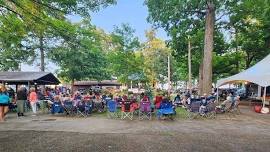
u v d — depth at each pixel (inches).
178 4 967.6
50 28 348.2
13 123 553.9
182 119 622.5
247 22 1226.6
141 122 573.3
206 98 678.5
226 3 1058.7
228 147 344.2
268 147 347.6
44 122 569.6
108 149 329.7
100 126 517.7
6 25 346.0
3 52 1334.9
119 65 1438.2
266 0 991.6
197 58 1354.6
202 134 435.5
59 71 1525.6
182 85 2664.9
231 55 1364.4
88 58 1512.1
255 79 807.7
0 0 303.9
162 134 433.4
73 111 697.0
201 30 1198.9
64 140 381.4
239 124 556.4
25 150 323.9
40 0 313.3
